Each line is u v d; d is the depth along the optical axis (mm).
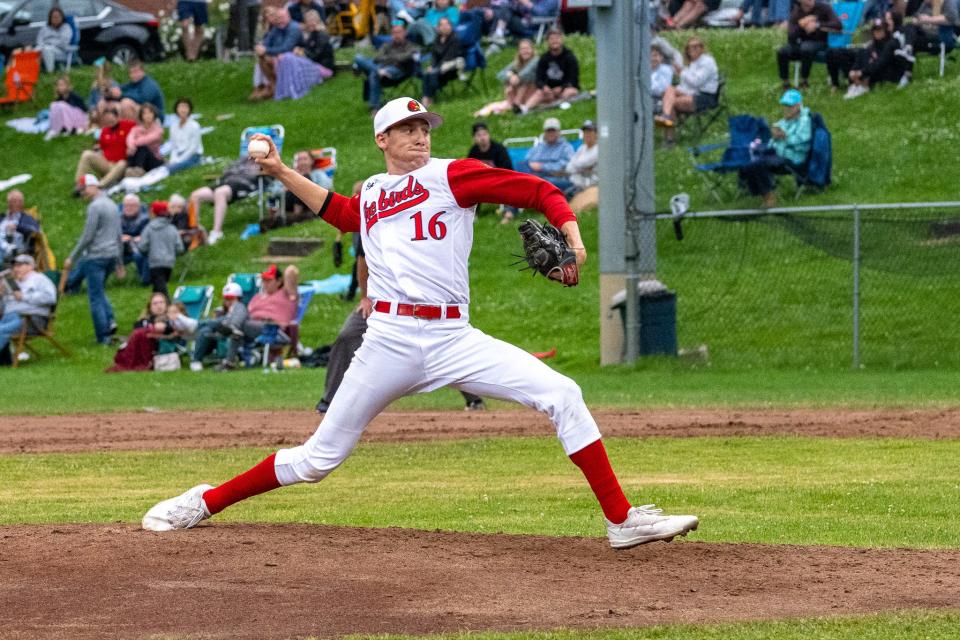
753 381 46844
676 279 59125
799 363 50625
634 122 51719
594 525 20844
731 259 60250
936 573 16922
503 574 16594
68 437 34906
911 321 53062
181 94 95188
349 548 17844
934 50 74125
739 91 73875
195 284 66438
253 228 72062
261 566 16812
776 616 14641
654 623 14344
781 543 19156
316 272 66625
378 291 17109
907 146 66125
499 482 26531
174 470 28656
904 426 34594
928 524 21109
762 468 28078
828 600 15445
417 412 40438
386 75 83500
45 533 18656
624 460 29453
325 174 71812
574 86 77812
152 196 76500
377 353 17125
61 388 49094
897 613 14672
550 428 35719
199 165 80625
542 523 21109
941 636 13688
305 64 91188
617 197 52156
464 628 14148
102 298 60688
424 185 16781
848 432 33719
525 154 69000
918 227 58344
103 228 60406
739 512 22406
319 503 23781
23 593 15562
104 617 14594
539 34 90625
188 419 38750
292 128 84562
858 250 49844
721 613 14812
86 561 17000
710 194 63781
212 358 56844
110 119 79875
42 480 27453
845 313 54531
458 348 17000
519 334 58156
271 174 17812
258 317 56000
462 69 82000
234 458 30422
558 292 62281
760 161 60781
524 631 13969
